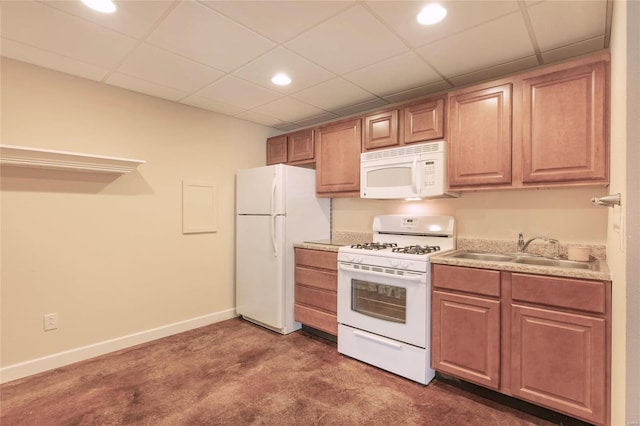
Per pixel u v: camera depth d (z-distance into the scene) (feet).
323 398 6.82
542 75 6.62
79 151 8.46
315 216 11.42
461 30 6.23
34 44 6.81
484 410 6.39
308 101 10.25
